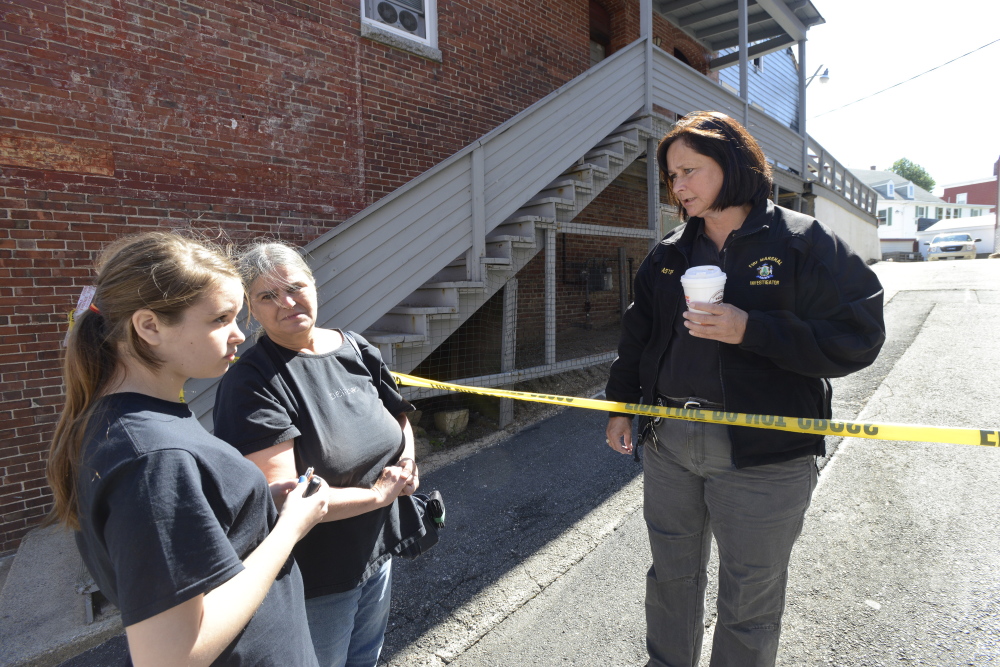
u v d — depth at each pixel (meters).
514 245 4.88
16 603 2.79
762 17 9.31
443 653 2.33
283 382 1.43
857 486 3.35
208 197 4.07
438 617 2.54
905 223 38.88
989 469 3.38
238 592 0.90
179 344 0.97
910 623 2.25
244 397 1.34
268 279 1.45
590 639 2.37
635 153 6.30
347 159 4.87
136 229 3.76
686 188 1.63
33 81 3.36
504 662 2.27
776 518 1.61
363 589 1.61
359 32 4.91
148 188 3.80
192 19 3.95
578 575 2.82
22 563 3.15
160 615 0.80
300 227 4.58
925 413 4.15
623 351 2.07
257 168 4.32
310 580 1.44
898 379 4.91
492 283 4.70
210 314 0.98
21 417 3.41
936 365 5.16
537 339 7.39
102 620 2.67
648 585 1.96
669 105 6.71
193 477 0.88
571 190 5.45
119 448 0.85
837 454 3.78
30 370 3.42
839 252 1.55
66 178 3.49
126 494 0.82
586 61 7.32
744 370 1.63
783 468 1.61
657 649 1.94
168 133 3.88
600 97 5.70
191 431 0.96
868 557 2.69
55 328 3.49
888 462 3.59
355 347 1.74
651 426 1.87
